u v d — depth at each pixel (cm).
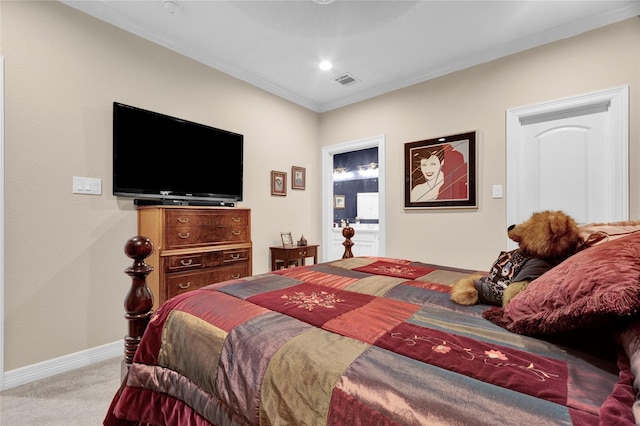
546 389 56
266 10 225
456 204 300
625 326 64
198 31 251
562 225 101
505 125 273
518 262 109
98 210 221
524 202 266
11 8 185
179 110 272
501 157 276
